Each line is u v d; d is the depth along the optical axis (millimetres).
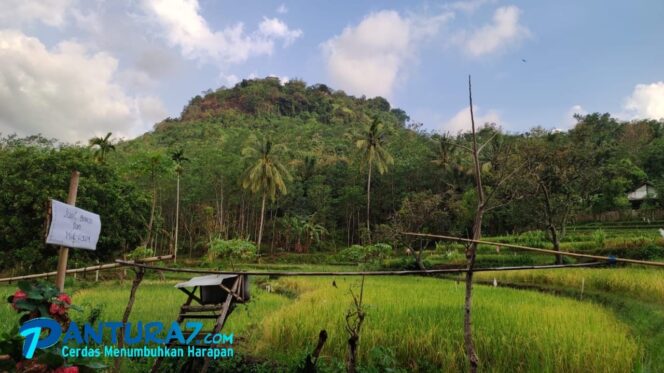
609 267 25391
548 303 14906
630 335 11547
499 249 36875
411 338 9172
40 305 4062
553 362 8359
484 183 34500
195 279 7289
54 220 4828
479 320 10719
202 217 53125
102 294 19484
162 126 107062
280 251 56875
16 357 3814
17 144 43750
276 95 119688
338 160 67812
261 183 46375
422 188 58250
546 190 28953
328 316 10938
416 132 76812
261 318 12539
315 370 7059
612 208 44844
